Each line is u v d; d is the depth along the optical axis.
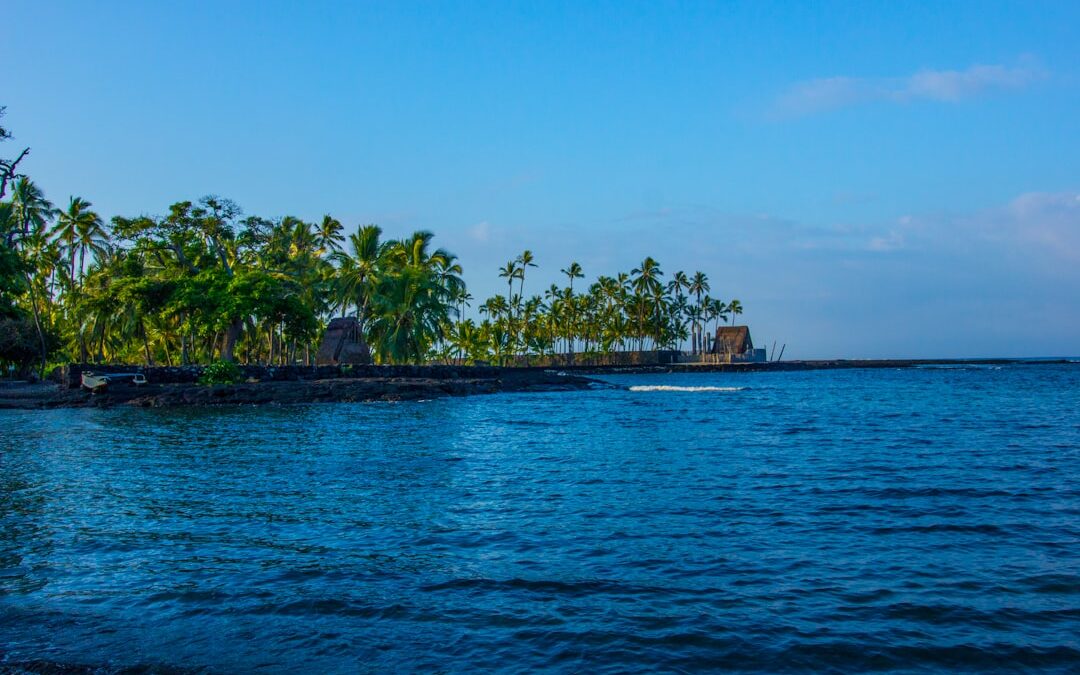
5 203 54.19
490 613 7.44
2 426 28.39
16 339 52.34
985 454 19.88
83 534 10.77
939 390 62.69
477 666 6.22
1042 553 9.68
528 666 6.21
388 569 8.98
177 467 17.58
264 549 9.93
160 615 7.43
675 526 11.27
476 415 35.00
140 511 12.42
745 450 21.14
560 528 11.15
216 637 6.86
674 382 87.81
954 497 13.61
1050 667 6.21
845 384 78.38
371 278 61.59
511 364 127.06
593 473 16.80
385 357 63.41
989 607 7.59
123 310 49.53
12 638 6.86
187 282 48.69
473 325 111.69
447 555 9.62
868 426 28.89
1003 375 107.44
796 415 35.22
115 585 8.38
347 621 7.24
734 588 8.23
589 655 6.43
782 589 8.19
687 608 7.57
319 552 9.78
